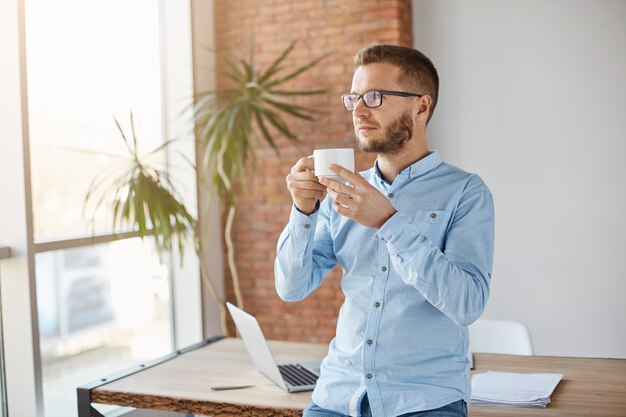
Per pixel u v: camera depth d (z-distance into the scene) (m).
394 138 1.84
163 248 3.96
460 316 1.67
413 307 1.79
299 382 2.41
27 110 3.44
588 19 4.35
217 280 4.98
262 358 2.43
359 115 1.84
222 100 4.67
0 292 3.48
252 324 2.36
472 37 4.58
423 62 1.88
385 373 1.80
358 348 1.84
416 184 1.90
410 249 1.67
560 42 4.40
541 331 4.51
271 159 4.86
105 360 4.13
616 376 2.44
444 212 1.84
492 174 4.57
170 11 4.73
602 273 4.38
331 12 4.65
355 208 1.68
